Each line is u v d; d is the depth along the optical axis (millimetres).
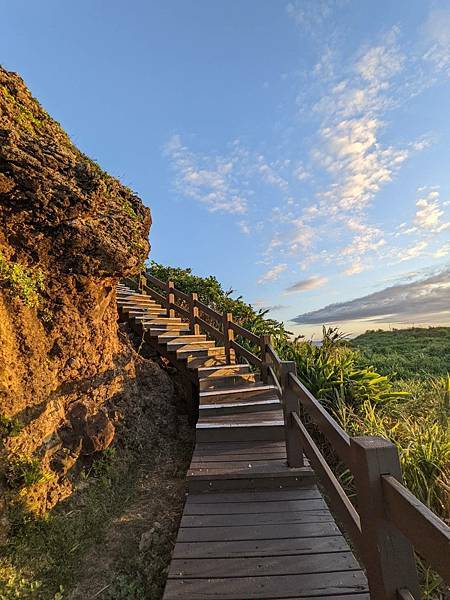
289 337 8828
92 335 4613
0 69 4047
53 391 3863
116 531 3355
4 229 3537
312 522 2701
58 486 3549
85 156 4977
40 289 3840
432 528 1054
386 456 1447
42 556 2865
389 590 1332
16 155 3477
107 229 4418
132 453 4762
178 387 6965
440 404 5266
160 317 8289
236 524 2693
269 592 2053
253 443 4020
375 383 5773
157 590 2660
